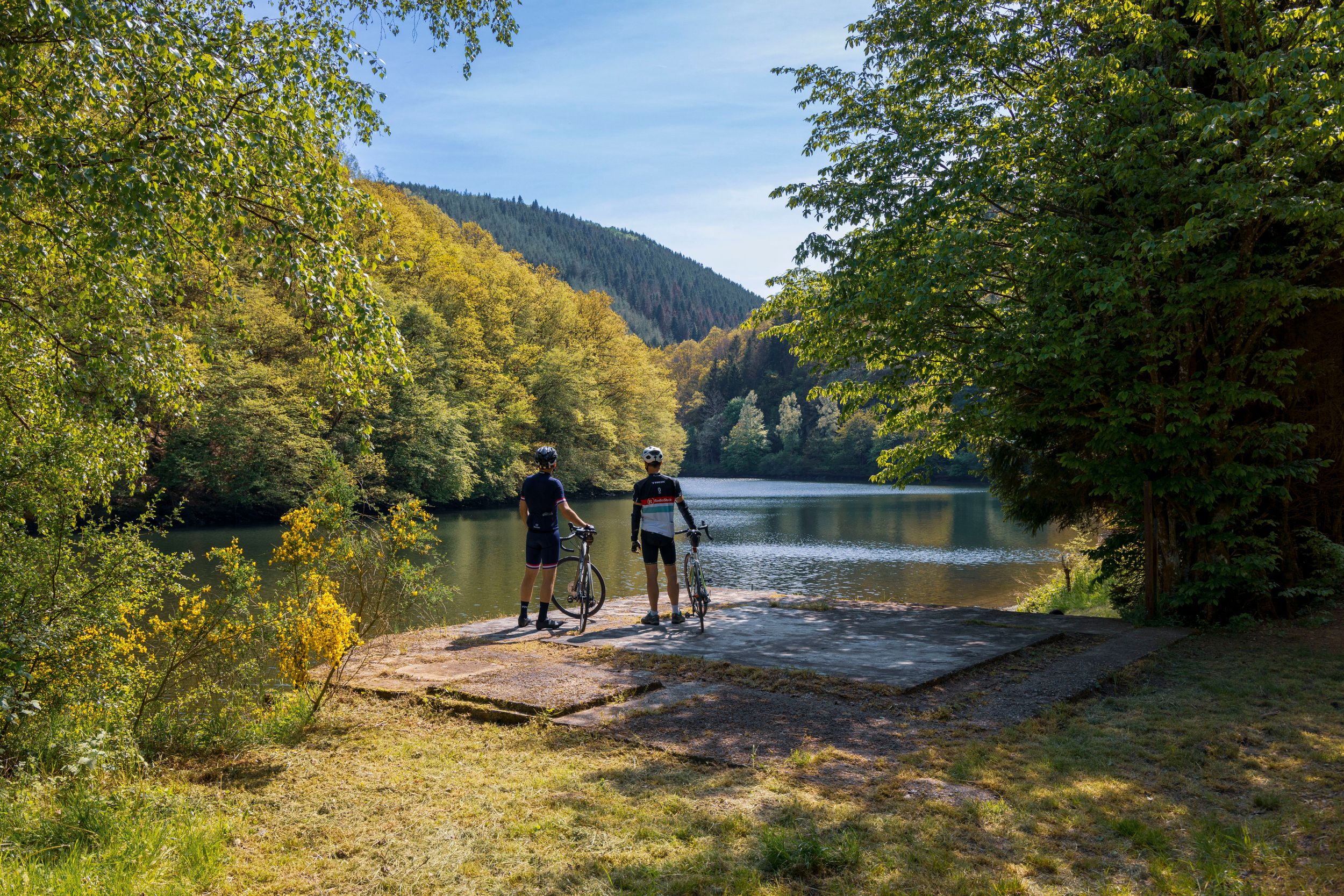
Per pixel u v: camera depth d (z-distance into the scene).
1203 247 8.88
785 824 3.52
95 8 4.86
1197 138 8.51
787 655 7.02
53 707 4.96
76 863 2.99
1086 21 9.30
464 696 5.68
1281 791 4.03
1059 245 8.88
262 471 37.16
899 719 5.24
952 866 3.16
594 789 3.97
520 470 56.56
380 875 3.08
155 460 35.94
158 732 4.85
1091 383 9.16
